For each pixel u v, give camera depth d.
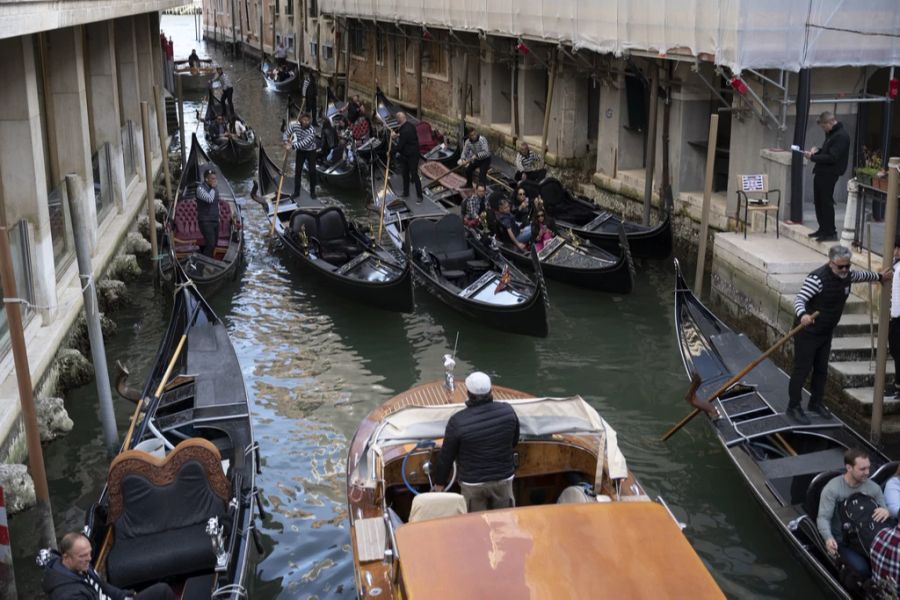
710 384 8.01
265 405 8.90
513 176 16.69
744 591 6.10
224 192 15.49
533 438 6.03
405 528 4.23
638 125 15.02
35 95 8.54
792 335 7.12
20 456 7.34
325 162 19.28
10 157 8.45
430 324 11.02
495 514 4.32
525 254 12.15
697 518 6.95
